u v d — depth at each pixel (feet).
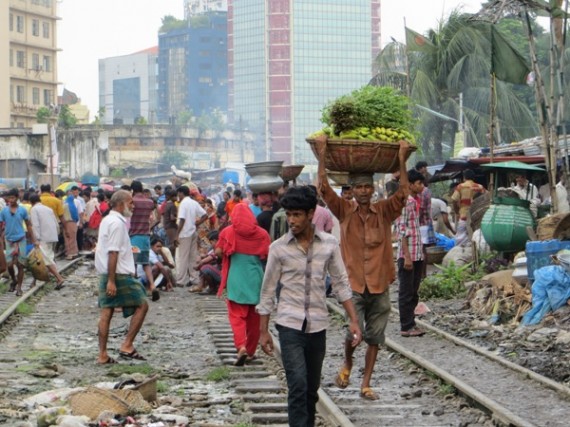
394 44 167.22
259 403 34.76
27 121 375.04
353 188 32.96
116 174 376.68
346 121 32.68
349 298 27.45
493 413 30.94
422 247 49.32
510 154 101.50
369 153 32.01
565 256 50.70
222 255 43.01
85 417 30.53
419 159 164.25
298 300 26.43
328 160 32.48
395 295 69.00
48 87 386.32
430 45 155.33
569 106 133.08
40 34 381.40
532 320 49.60
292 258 26.53
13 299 69.51
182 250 78.89
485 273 65.98
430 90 157.89
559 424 30.37
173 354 46.75
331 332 53.62
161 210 86.63
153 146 469.57
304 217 26.45
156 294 66.59
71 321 59.47
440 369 37.78
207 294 74.18
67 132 280.10
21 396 35.70
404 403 34.12
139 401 32.65
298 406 25.76
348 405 33.63
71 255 111.65
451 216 109.40
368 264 32.99
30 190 98.37
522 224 66.28
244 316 42.45
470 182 83.87
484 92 159.63
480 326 51.13
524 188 86.43
